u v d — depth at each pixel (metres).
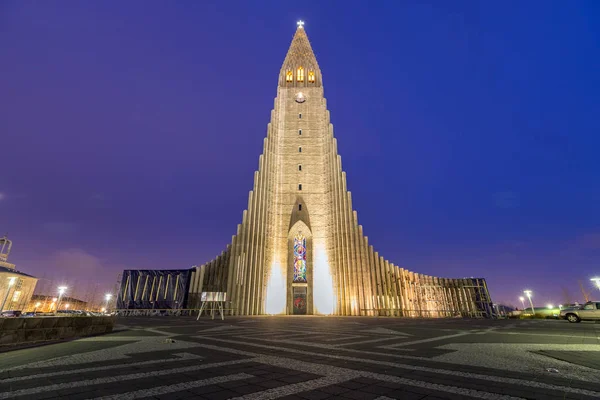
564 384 4.74
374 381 4.97
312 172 53.44
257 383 4.84
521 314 44.91
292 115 57.19
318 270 48.12
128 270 50.69
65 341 10.68
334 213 49.94
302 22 69.69
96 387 4.57
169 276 49.47
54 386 4.61
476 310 51.34
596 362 6.55
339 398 4.09
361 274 46.03
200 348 8.85
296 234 50.03
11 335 9.52
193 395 4.20
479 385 4.70
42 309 76.12
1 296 56.19
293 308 46.22
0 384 4.74
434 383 4.83
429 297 51.16
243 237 46.34
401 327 18.66
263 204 49.81
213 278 47.69
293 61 62.38
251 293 44.53
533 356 7.39
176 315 44.84
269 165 52.81
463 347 9.05
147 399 4.02
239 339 11.34
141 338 11.66
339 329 16.77
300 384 4.79
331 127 55.25
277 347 9.08
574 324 22.19
